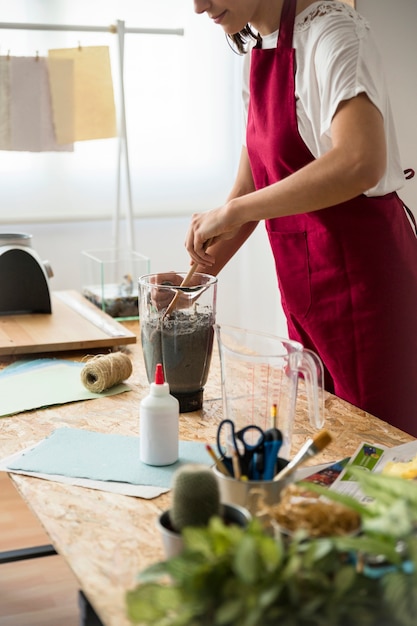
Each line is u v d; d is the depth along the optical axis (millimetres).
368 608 839
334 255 1939
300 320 2057
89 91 3086
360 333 1968
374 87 1653
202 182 3789
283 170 1961
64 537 1172
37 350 2100
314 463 1418
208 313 1690
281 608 816
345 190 1610
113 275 2744
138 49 3578
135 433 1593
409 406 2012
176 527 1032
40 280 2404
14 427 1630
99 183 3596
